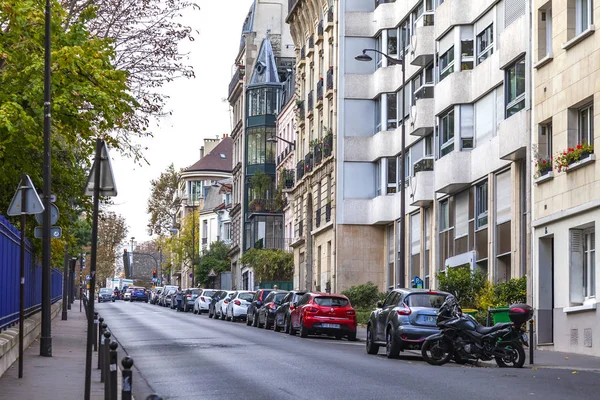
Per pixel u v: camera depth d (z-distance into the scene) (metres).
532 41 32.94
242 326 49.75
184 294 79.31
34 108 23.34
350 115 57.22
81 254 79.56
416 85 50.50
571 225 29.80
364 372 20.77
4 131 23.30
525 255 35.94
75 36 24.59
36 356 24.42
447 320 23.92
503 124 35.50
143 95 29.59
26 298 29.86
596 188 28.27
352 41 57.44
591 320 28.30
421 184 46.53
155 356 26.22
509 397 15.70
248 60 98.38
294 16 71.69
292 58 96.88
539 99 32.38
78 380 18.75
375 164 56.97
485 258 39.78
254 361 24.00
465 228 42.44
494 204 38.81
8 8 22.66
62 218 32.12
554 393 16.30
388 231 56.41
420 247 49.03
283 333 42.81
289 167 78.12
